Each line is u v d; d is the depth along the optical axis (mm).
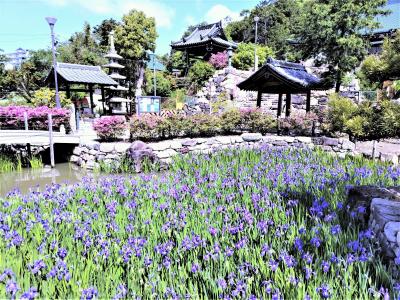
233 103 20125
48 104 19609
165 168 9672
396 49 7422
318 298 2410
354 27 15547
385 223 3250
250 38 38438
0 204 5051
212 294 2652
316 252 3098
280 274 2729
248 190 5344
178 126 11625
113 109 22922
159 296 2562
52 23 14211
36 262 2836
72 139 11203
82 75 18219
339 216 4105
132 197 5391
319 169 7004
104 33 33406
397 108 8516
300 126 11977
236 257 3219
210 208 4504
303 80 12328
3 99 27188
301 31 18641
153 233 3732
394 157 8688
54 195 5410
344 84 17891
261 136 11828
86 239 3494
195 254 3195
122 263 3119
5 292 2467
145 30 30047
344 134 11492
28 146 10758
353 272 2816
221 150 10094
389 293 2512
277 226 3775
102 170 9656
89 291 2453
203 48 29422
